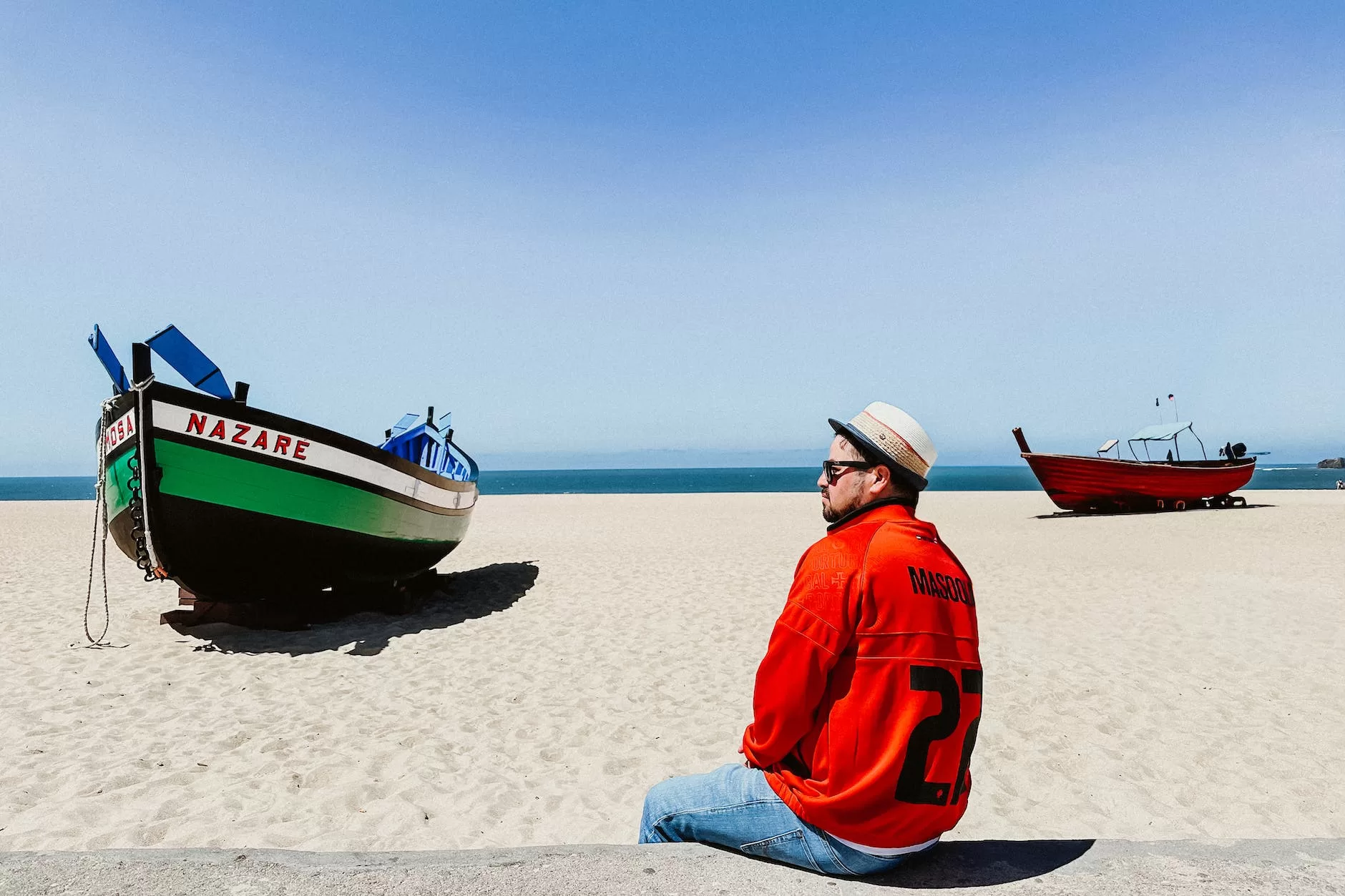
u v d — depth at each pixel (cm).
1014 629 777
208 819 368
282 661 667
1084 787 416
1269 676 613
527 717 530
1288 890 184
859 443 206
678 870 194
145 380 673
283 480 738
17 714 521
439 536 980
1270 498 2925
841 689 186
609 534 1781
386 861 197
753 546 1509
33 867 189
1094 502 2311
